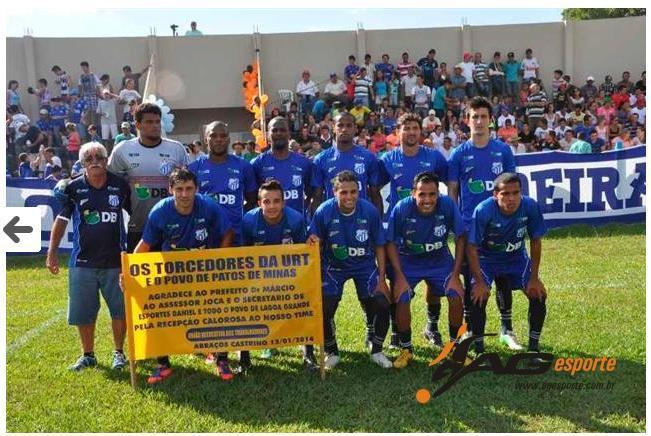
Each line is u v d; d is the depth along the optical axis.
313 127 17.44
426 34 21.39
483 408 4.49
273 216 5.08
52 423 4.37
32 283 8.70
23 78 19.81
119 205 5.35
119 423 4.36
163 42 20.58
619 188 11.45
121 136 13.59
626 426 4.18
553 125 18.39
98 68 20.36
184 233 5.13
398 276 5.37
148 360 5.59
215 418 4.42
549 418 4.32
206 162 5.91
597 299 6.98
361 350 5.72
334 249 5.36
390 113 18.44
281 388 4.89
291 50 21.08
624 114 19.27
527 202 5.39
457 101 19.36
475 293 5.45
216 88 20.92
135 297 4.94
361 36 21.17
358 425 4.28
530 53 20.80
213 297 5.00
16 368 5.40
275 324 5.03
